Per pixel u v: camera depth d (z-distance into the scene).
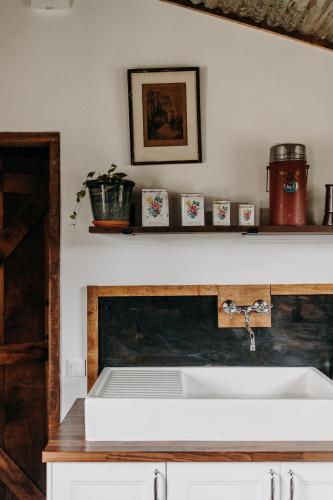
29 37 2.23
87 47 2.23
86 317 2.21
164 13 2.24
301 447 1.61
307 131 2.23
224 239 2.22
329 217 2.08
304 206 2.02
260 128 2.23
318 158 2.23
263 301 2.17
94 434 1.67
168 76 2.22
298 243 2.22
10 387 2.40
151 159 2.22
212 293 2.20
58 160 2.23
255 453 1.57
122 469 1.59
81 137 2.23
